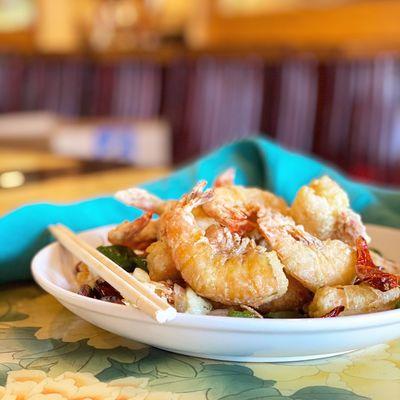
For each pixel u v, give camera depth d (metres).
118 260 0.49
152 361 0.43
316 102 1.96
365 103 1.84
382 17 1.95
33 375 0.41
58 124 2.06
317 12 2.11
